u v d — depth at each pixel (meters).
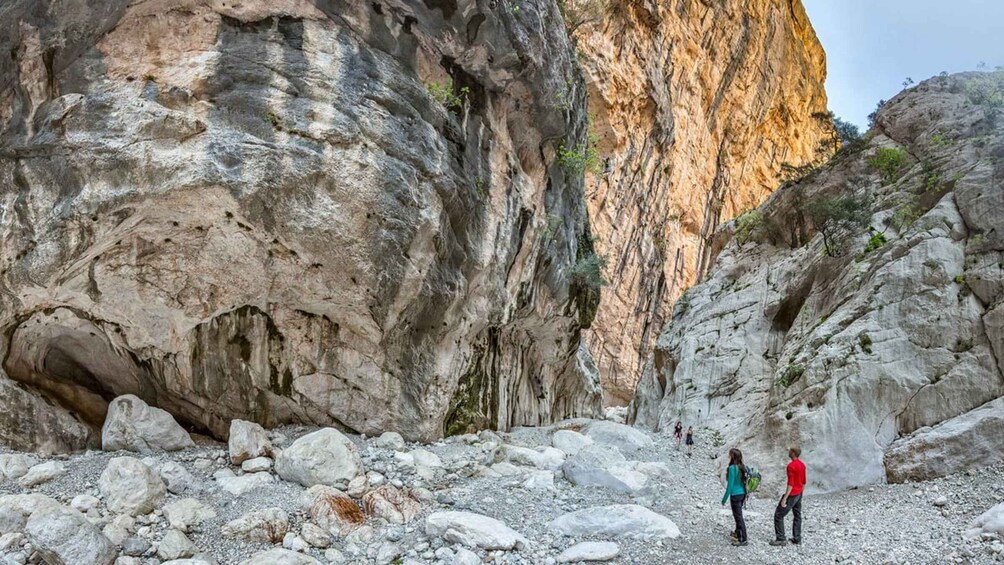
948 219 12.34
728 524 8.83
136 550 6.82
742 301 18.41
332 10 10.41
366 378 11.42
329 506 8.02
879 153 15.57
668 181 38.97
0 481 8.06
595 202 32.66
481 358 14.60
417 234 10.74
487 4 11.36
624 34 34.00
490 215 12.92
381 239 10.23
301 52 10.07
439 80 11.92
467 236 12.24
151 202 9.08
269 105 9.66
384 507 8.31
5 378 9.30
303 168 9.64
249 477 8.84
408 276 10.69
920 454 10.05
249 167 9.31
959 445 9.77
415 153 10.77
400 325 11.20
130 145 8.96
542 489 9.73
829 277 14.88
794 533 8.08
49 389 10.27
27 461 8.57
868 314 12.10
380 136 10.34
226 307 10.61
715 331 18.42
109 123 9.02
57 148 8.97
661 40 37.91
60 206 8.95
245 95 9.58
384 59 10.93
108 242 9.30
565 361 19.52
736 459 8.27
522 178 14.21
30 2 9.05
